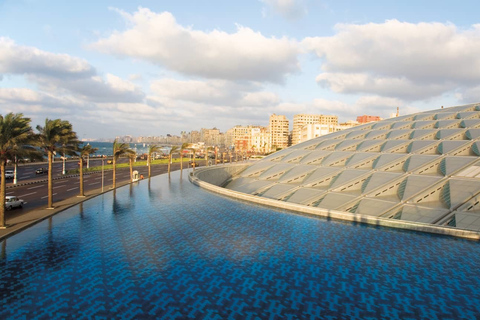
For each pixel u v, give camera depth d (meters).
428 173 27.41
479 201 21.42
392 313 10.97
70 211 28.94
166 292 12.71
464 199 22.16
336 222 23.17
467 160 26.78
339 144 41.25
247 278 13.97
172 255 16.92
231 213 26.39
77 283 13.57
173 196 36.16
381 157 32.81
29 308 11.47
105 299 12.14
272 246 18.11
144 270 14.94
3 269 15.10
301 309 11.33
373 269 14.73
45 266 15.48
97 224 23.78
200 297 12.28
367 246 17.81
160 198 34.97
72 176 65.94
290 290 12.80
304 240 19.06
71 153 34.69
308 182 33.12
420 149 31.78
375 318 10.68
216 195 35.66
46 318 10.80
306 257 16.34
